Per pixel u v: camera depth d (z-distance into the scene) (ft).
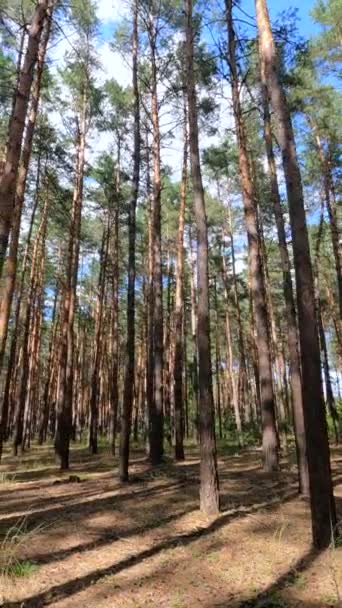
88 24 49.90
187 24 32.53
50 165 62.44
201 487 26.04
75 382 110.83
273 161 40.27
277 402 92.73
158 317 50.93
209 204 86.53
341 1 52.47
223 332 131.13
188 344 126.11
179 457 50.93
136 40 48.39
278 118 23.95
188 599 15.62
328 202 62.03
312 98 53.01
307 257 22.03
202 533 22.25
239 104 43.88
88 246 94.07
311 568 17.76
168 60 50.14
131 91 59.62
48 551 19.95
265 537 21.45
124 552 19.93
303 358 21.26
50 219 82.74
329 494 20.13
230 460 52.01
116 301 80.28
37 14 22.36
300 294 21.72
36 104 35.65
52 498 31.32
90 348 134.10
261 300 41.45
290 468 41.81
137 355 125.49
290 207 22.85
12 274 33.88
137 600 15.57
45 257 94.89
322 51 53.06
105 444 85.46
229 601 15.43
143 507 27.32
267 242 83.25
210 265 105.19
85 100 60.85
